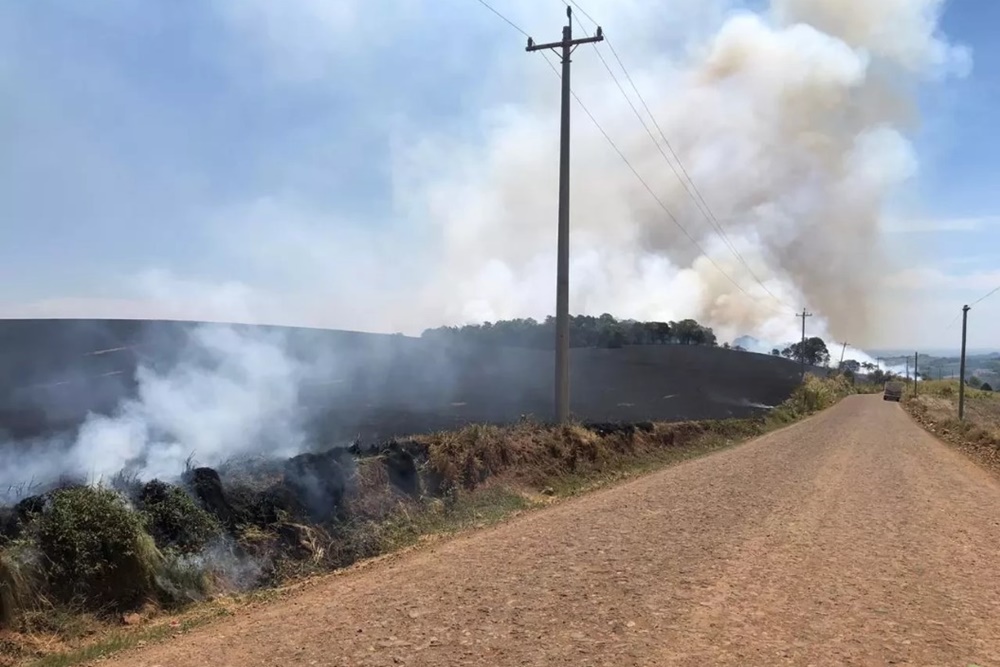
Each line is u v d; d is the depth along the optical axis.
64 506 6.76
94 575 6.49
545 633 5.66
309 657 5.18
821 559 8.51
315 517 9.37
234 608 6.84
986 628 6.09
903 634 5.87
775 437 30.23
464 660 5.08
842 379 123.56
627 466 18.25
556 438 16.66
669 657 5.19
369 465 11.02
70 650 5.68
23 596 5.92
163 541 7.40
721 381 51.75
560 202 18.88
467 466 13.07
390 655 5.18
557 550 8.66
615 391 38.81
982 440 30.45
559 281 18.72
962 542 9.79
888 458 22.19
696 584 7.18
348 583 7.56
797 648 5.46
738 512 11.56
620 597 6.66
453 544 9.35
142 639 5.88
